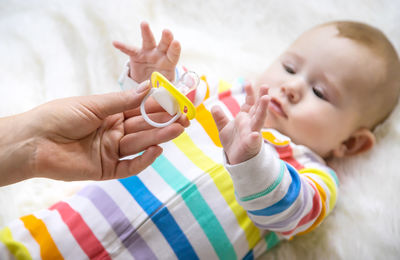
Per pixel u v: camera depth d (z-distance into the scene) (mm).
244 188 817
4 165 811
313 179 1057
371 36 1269
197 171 1027
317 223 1058
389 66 1250
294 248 1161
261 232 1077
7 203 1135
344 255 1120
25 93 1378
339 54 1201
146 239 940
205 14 1744
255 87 1293
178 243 948
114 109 832
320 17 1715
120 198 977
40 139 824
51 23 1551
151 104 921
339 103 1192
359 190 1224
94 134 894
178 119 833
